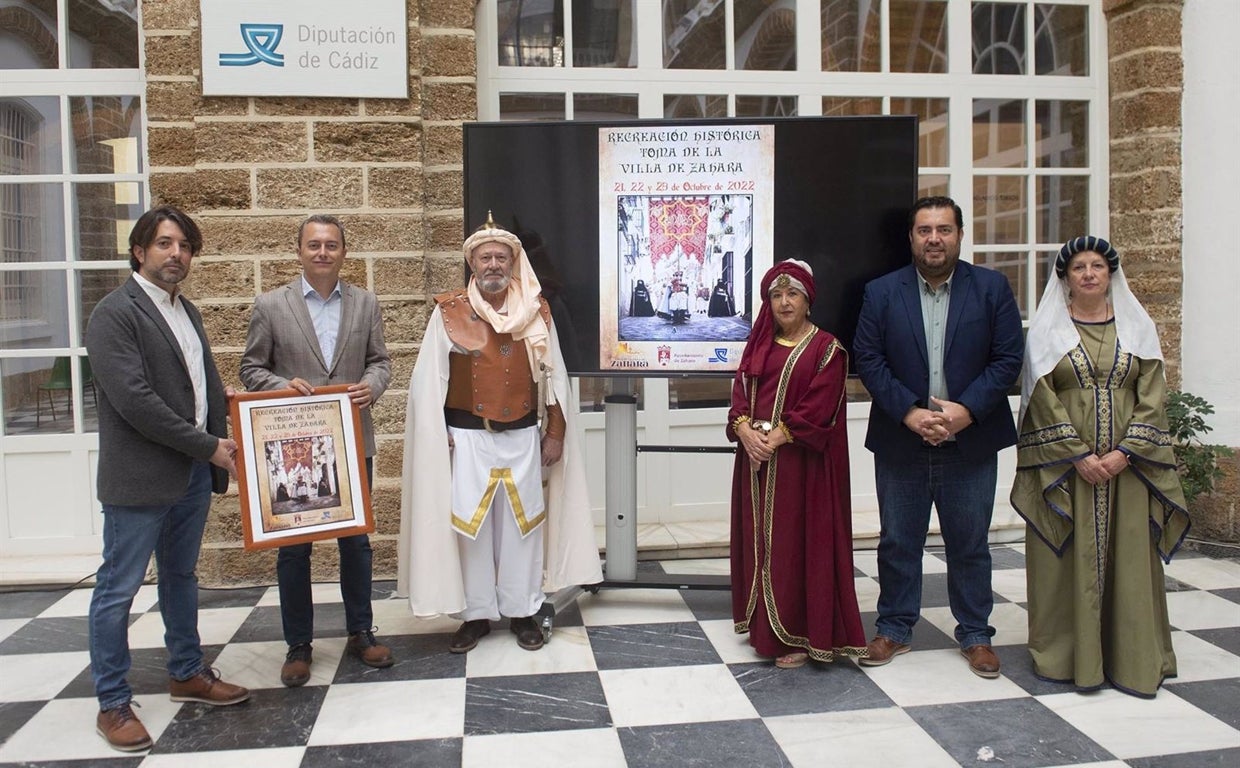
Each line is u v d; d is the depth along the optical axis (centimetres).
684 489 523
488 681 343
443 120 463
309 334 345
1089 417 330
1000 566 478
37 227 472
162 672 353
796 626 353
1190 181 507
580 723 309
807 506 352
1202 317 506
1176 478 332
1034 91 532
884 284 358
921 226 344
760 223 398
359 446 337
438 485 362
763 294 362
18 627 401
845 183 394
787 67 515
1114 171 532
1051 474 333
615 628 395
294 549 345
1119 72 525
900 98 522
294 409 328
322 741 298
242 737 301
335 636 389
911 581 365
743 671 351
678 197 400
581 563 390
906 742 295
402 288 452
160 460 298
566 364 409
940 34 526
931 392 351
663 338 405
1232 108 496
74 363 473
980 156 532
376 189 448
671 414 518
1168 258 511
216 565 450
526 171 405
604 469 515
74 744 298
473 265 372
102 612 298
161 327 300
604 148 401
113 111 471
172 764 285
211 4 431
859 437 539
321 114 443
